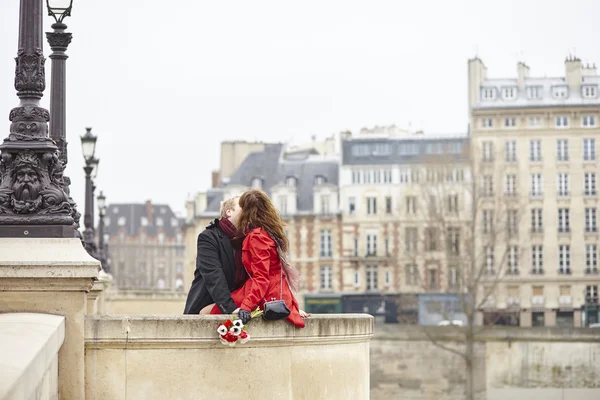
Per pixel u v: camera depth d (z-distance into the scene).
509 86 101.19
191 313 11.00
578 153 99.62
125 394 9.86
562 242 98.94
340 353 11.62
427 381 78.00
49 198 9.97
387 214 103.81
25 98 10.24
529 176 99.88
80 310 9.72
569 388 74.81
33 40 10.36
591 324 97.75
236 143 119.38
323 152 121.88
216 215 114.69
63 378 9.66
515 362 76.19
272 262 10.59
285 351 10.61
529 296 98.44
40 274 9.55
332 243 104.81
